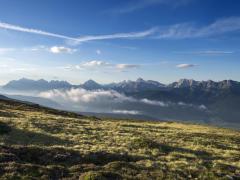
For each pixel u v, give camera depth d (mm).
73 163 28000
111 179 23859
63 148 31234
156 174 26516
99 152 31609
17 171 23266
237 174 30188
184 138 51344
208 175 28547
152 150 37844
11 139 37125
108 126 58156
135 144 39719
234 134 79250
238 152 43250
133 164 28578
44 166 25078
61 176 23750
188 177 27531
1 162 25094
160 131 60062
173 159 34250
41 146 32281
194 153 39500
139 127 66062
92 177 23156
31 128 44938
